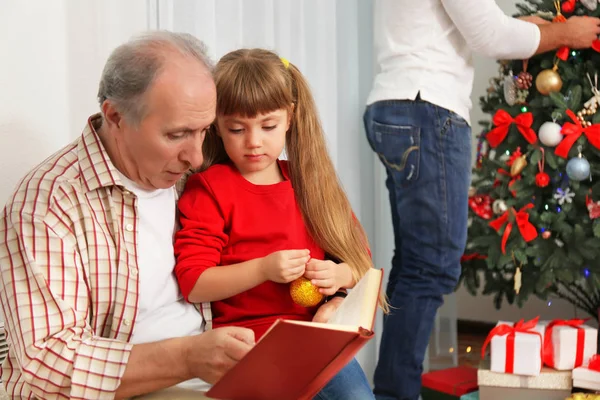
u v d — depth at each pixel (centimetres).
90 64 174
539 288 235
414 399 226
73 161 121
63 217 115
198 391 123
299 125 143
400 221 225
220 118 134
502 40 214
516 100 236
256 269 125
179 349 111
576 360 217
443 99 213
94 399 109
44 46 160
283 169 145
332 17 271
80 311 114
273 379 101
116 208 121
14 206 114
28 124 156
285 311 133
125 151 121
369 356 288
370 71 294
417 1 214
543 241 235
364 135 295
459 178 217
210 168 139
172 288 129
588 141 228
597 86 228
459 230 220
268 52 141
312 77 265
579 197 229
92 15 175
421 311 222
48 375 109
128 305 119
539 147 233
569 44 220
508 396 217
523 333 221
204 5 211
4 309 114
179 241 130
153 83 111
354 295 122
